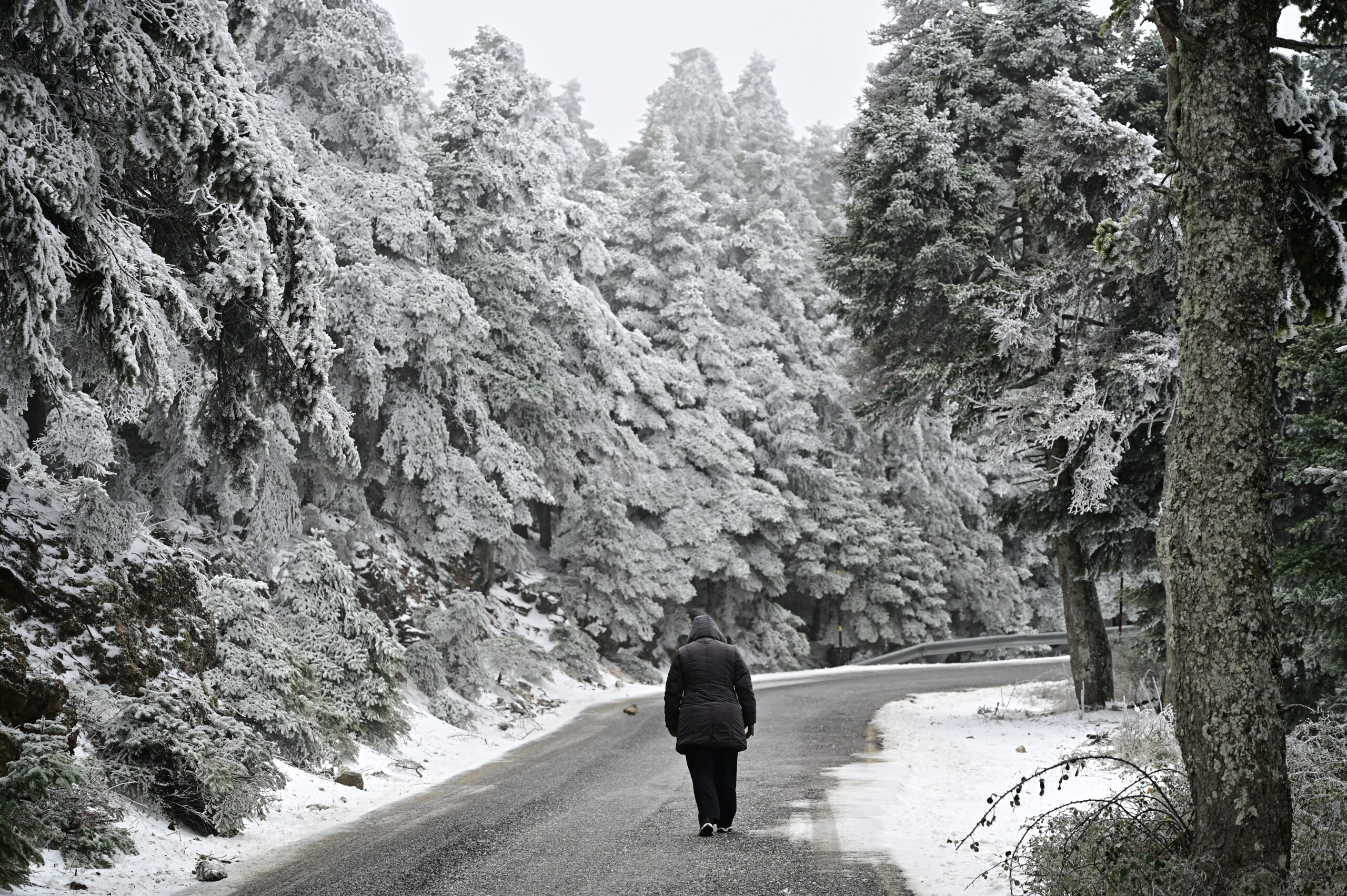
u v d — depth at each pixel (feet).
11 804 20.47
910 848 24.09
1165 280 45.83
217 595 39.09
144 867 22.93
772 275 142.31
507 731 56.18
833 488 133.18
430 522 78.54
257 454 36.19
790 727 53.57
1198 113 19.27
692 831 26.68
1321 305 22.91
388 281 74.43
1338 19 22.98
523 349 89.30
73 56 25.90
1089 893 17.93
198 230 32.60
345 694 43.04
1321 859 18.26
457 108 90.33
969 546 155.02
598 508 97.45
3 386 36.37
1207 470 18.43
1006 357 51.34
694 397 122.01
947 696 71.41
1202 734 18.04
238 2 37.14
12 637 27.61
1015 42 59.72
